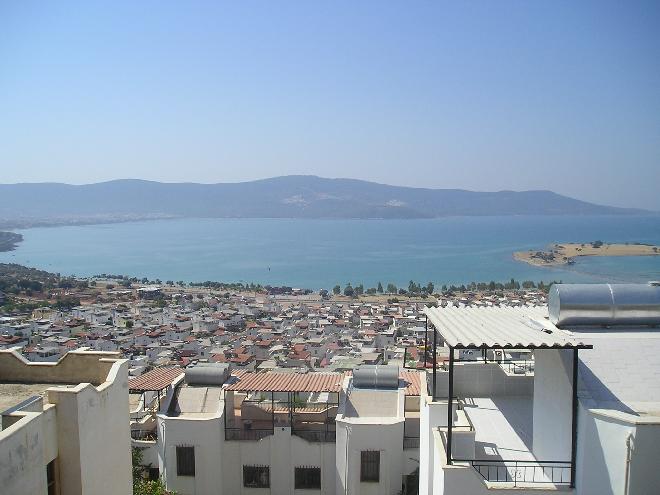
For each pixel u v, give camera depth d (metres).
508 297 169.25
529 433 18.55
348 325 139.75
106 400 15.19
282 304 187.25
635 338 15.39
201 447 25.45
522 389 22.44
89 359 17.27
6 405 15.49
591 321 16.11
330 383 27.45
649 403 13.82
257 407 28.45
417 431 26.16
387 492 24.86
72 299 183.12
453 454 15.77
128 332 126.69
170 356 102.69
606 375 14.39
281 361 93.38
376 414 26.09
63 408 13.65
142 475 26.11
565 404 14.59
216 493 25.66
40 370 17.44
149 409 29.81
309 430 26.88
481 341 14.01
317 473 26.06
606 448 13.28
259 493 26.22
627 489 13.03
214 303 186.38
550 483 14.16
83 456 13.90
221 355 98.19
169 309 172.75
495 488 14.06
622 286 16.34
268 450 25.98
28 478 11.90
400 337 115.81
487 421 19.66
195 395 27.12
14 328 124.44
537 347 13.68
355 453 24.83
